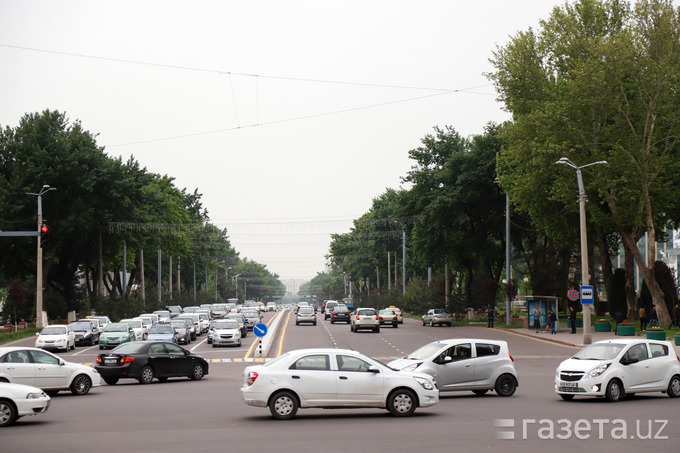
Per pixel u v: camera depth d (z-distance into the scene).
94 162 77.88
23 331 60.00
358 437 15.55
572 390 21.97
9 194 73.94
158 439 15.44
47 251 78.81
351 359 19.08
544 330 61.06
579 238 65.00
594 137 53.50
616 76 52.72
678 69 52.75
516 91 59.97
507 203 69.31
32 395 18.11
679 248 104.00
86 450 14.14
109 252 87.62
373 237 129.25
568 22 58.78
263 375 18.62
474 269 90.69
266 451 13.84
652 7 54.16
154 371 30.25
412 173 81.56
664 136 55.38
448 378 23.42
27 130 78.12
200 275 162.50
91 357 44.25
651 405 20.98
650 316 59.88
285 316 110.12
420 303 91.62
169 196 113.88
